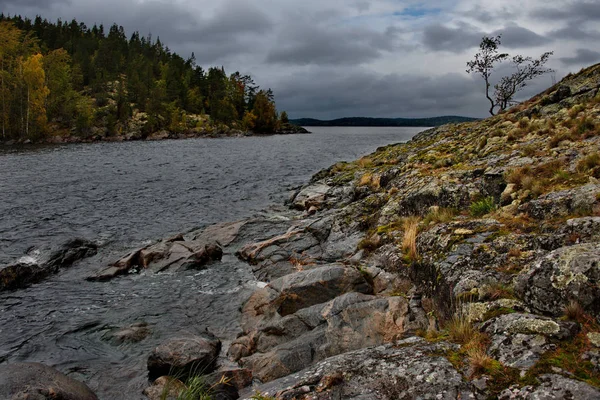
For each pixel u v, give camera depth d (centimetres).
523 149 1498
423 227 1212
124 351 948
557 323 514
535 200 973
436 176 1541
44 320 1092
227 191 2981
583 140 1352
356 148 7444
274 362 795
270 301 1095
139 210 2353
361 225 1564
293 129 15988
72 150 5934
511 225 934
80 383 734
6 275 1296
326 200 2342
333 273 1092
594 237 679
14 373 660
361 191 2131
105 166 4088
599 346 463
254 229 1830
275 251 1527
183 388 755
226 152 6169
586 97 2033
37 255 1513
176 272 1439
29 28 13688
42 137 7819
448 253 917
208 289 1301
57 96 8938
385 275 1095
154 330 1041
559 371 438
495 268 773
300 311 942
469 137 2386
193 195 2802
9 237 1789
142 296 1250
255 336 938
